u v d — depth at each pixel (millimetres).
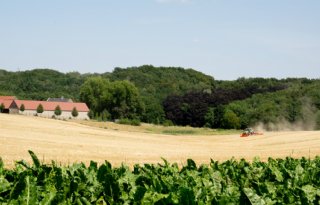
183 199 6703
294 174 11273
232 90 164875
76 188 7938
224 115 129000
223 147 54188
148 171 9711
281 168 11641
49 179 8508
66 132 56531
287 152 44062
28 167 9609
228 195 7867
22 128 54656
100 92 157875
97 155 31953
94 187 8305
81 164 10328
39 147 34156
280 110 129250
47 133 51406
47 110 147625
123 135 64875
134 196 7102
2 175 8711
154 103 151750
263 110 129750
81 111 152250
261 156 38844
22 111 143500
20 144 35000
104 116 149500
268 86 171750
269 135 75500
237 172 11148
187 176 9750
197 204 6828
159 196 6730
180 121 142125
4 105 147875
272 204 7598
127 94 154500
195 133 101688
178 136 76250
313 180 10680
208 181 8906
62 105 151500
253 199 7023
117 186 7930
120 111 153375
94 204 7855
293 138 66125
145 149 41625
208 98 148000
